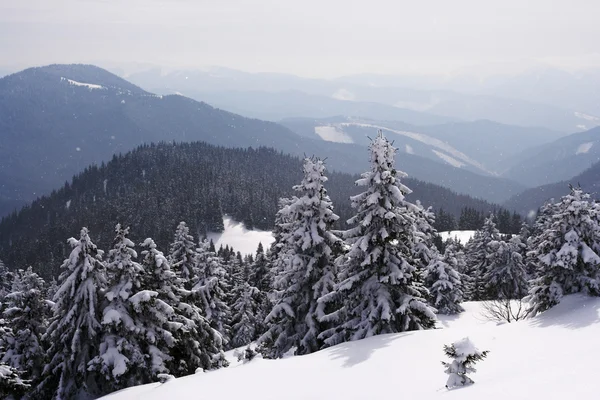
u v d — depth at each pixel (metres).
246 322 45.62
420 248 22.59
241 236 169.62
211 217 173.12
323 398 12.62
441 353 15.70
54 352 23.94
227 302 52.72
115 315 21.45
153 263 24.23
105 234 156.12
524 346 15.18
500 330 18.39
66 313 23.39
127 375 21.89
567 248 21.48
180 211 174.00
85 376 22.23
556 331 16.69
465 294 61.03
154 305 22.80
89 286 22.61
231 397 13.62
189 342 25.27
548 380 8.85
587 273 21.56
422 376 13.31
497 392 8.74
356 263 22.47
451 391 10.20
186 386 15.41
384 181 20.81
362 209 22.14
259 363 17.67
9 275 67.62
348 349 18.47
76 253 22.61
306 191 24.20
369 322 21.20
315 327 24.05
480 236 66.75
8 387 17.64
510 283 53.81
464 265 60.69
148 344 22.83
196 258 39.16
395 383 13.01
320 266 24.98
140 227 165.50
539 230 67.31
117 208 177.75
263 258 54.41
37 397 23.16
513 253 53.56
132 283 23.03
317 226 24.30
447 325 40.84
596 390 7.57
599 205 21.95
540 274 23.94
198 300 28.61
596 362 9.79
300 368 16.30
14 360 24.45
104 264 23.28
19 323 25.61
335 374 15.02
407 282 21.92
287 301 24.73
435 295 46.38
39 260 145.50
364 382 13.66
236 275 59.25
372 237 21.27
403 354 16.25
